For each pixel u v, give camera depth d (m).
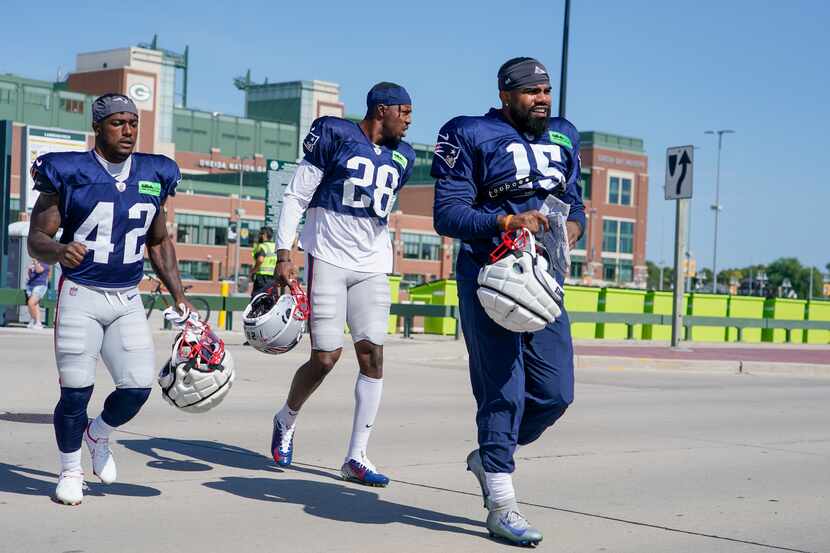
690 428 11.02
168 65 123.44
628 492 7.32
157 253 6.35
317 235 7.33
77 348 5.99
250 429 9.48
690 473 8.22
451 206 5.64
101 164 5.96
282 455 7.73
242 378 13.83
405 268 115.12
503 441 5.64
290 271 7.25
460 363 18.06
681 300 22.62
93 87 123.25
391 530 5.90
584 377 17.16
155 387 12.23
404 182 7.53
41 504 6.18
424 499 6.79
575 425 10.85
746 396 15.07
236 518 6.03
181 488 6.78
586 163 129.75
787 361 21.50
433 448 8.88
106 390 11.70
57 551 5.20
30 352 15.80
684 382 17.12
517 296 5.23
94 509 6.11
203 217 103.81
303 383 7.49
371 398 7.25
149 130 121.56
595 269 129.50
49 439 8.41
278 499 6.60
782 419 12.27
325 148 7.20
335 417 10.57
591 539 5.89
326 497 6.71
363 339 7.26
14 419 9.43
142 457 7.81
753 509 6.91
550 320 5.35
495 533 5.72
